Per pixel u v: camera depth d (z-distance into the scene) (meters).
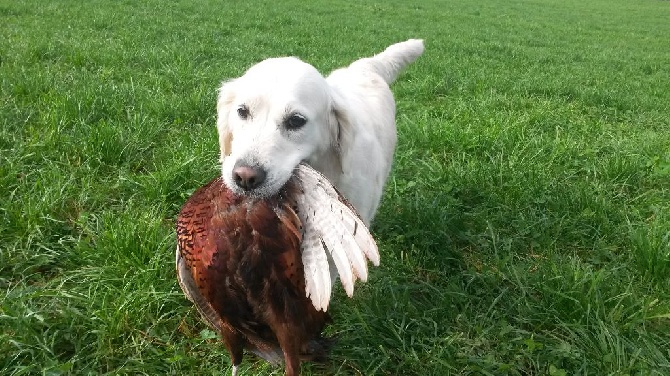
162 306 0.81
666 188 1.33
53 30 2.44
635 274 0.98
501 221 1.13
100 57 1.96
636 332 0.82
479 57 3.12
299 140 0.64
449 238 1.04
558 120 1.82
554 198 1.20
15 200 1.01
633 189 1.33
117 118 1.40
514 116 1.77
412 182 1.23
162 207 1.06
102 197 1.07
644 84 2.77
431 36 3.98
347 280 0.46
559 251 1.07
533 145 1.50
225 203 0.56
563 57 3.48
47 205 0.98
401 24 4.62
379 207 1.13
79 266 0.90
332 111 0.71
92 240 0.96
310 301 0.57
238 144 0.62
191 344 0.78
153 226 0.93
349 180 0.75
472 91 2.21
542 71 2.87
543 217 1.13
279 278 0.54
